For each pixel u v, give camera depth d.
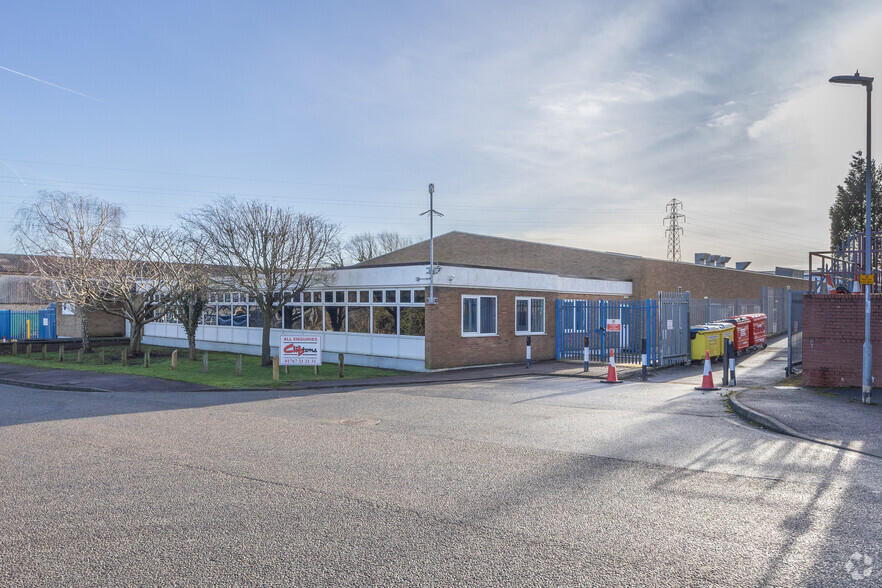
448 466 7.63
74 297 24.30
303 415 11.72
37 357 25.94
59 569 4.64
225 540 5.19
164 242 24.67
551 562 4.71
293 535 5.30
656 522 5.58
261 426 10.53
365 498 6.33
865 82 12.79
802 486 6.73
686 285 34.47
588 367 21.00
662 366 21.36
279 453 8.41
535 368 21.03
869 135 12.97
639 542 5.10
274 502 6.21
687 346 22.58
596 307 23.81
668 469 7.46
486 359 21.78
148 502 6.24
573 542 5.11
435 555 4.85
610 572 4.53
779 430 9.88
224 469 7.54
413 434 9.72
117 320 35.56
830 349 14.16
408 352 20.84
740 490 6.58
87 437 9.63
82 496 6.46
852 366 13.97
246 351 28.05
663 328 21.55
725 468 7.51
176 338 32.16
